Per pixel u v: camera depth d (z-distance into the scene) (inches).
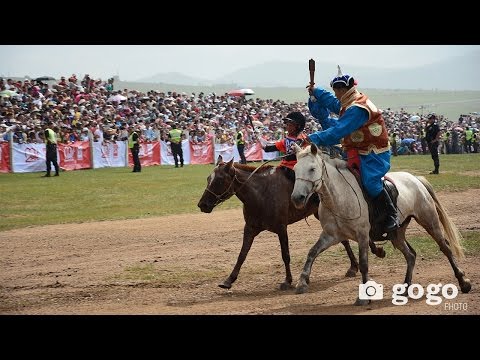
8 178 1095.0
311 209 429.4
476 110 4699.8
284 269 470.9
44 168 1221.7
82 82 1658.5
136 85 4441.4
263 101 2033.7
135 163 1223.5
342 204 356.5
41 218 725.9
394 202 377.1
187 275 456.1
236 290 413.7
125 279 446.0
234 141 1562.5
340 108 383.9
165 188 970.7
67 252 550.9
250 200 410.6
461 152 1900.8
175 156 1343.5
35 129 1242.0
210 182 410.3
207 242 585.9
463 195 840.3
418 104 5319.9
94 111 1480.1
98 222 700.7
